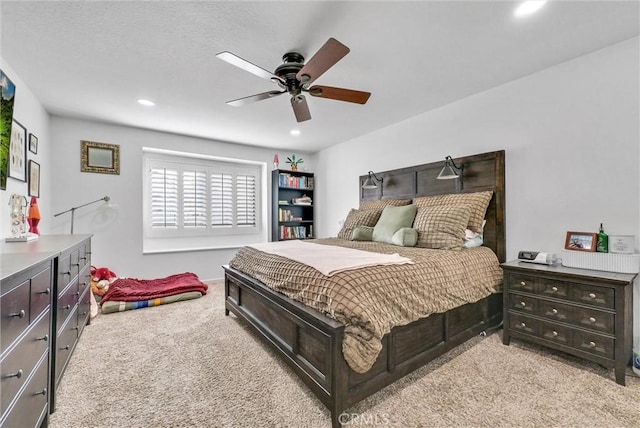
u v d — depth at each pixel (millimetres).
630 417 1418
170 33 1829
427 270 1901
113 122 3576
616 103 2027
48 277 1365
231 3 1566
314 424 1396
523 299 2156
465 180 2924
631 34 1908
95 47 1975
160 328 2629
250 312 2439
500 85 2658
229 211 4949
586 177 2168
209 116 3379
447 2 1577
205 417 1439
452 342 2012
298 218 5305
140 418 1432
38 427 1220
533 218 2459
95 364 1961
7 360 937
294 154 5348
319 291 1564
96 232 3590
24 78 2410
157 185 4320
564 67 2266
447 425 1374
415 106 3141
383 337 1580
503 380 1747
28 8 1582
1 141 2027
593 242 2078
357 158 4355
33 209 2305
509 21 1751
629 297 1812
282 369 1907
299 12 1644
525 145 2504
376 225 3227
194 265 4371
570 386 1682
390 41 1945
